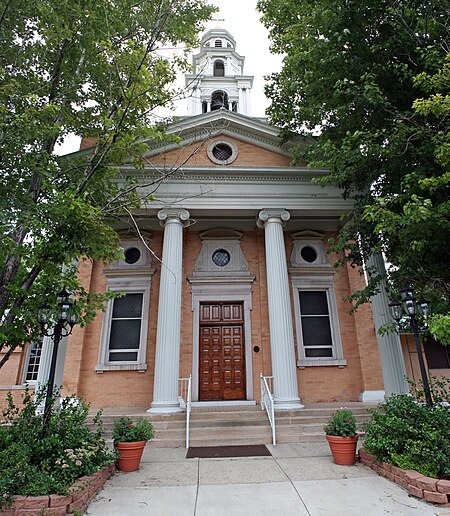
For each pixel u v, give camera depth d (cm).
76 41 761
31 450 513
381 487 530
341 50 830
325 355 1248
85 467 532
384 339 1086
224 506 471
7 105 641
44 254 646
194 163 1239
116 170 786
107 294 751
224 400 1180
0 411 1325
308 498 493
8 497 430
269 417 916
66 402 651
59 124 722
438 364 1244
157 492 527
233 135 1295
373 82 734
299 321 1259
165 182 1166
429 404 623
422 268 755
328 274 1316
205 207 1166
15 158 666
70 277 681
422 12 790
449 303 691
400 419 587
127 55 705
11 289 616
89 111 809
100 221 670
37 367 1544
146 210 1161
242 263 1312
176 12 841
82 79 784
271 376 1130
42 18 702
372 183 913
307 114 1058
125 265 1285
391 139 726
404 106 829
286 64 1058
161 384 980
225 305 1286
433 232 707
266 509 459
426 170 729
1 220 568
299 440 860
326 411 975
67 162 769
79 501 456
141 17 793
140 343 1199
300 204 1195
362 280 1282
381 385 1167
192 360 1199
